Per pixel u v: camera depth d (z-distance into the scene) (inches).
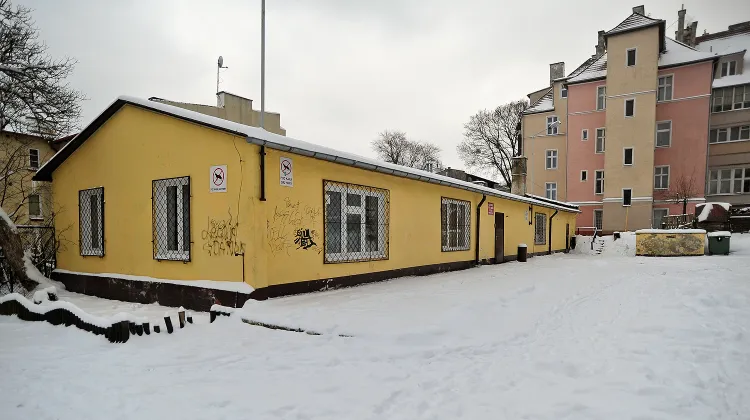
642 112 1170.6
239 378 145.7
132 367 156.2
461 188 469.7
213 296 255.3
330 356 169.3
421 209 413.1
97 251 348.2
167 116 289.0
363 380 145.2
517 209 656.4
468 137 1948.8
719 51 1350.9
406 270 387.9
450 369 158.1
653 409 122.5
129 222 317.1
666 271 428.5
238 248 250.7
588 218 1311.5
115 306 286.2
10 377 146.2
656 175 1203.2
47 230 415.2
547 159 1475.1
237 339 192.2
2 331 208.1
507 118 1838.1
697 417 117.1
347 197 325.4
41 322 223.8
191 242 275.3
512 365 163.0
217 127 253.3
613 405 125.3
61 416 117.6
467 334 201.2
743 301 246.1
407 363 164.4
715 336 192.9
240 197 249.9
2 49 416.5
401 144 2335.1
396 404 126.6
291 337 194.1
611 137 1210.6
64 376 147.2
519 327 219.3
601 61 1358.3
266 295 252.2
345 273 316.2
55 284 364.2
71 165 371.6
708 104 1135.0
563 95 1444.4
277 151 263.0
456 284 332.2
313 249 288.4
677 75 1177.4
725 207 839.1
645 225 1159.6
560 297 298.8
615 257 729.6
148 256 302.0
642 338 195.3
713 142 1218.6
